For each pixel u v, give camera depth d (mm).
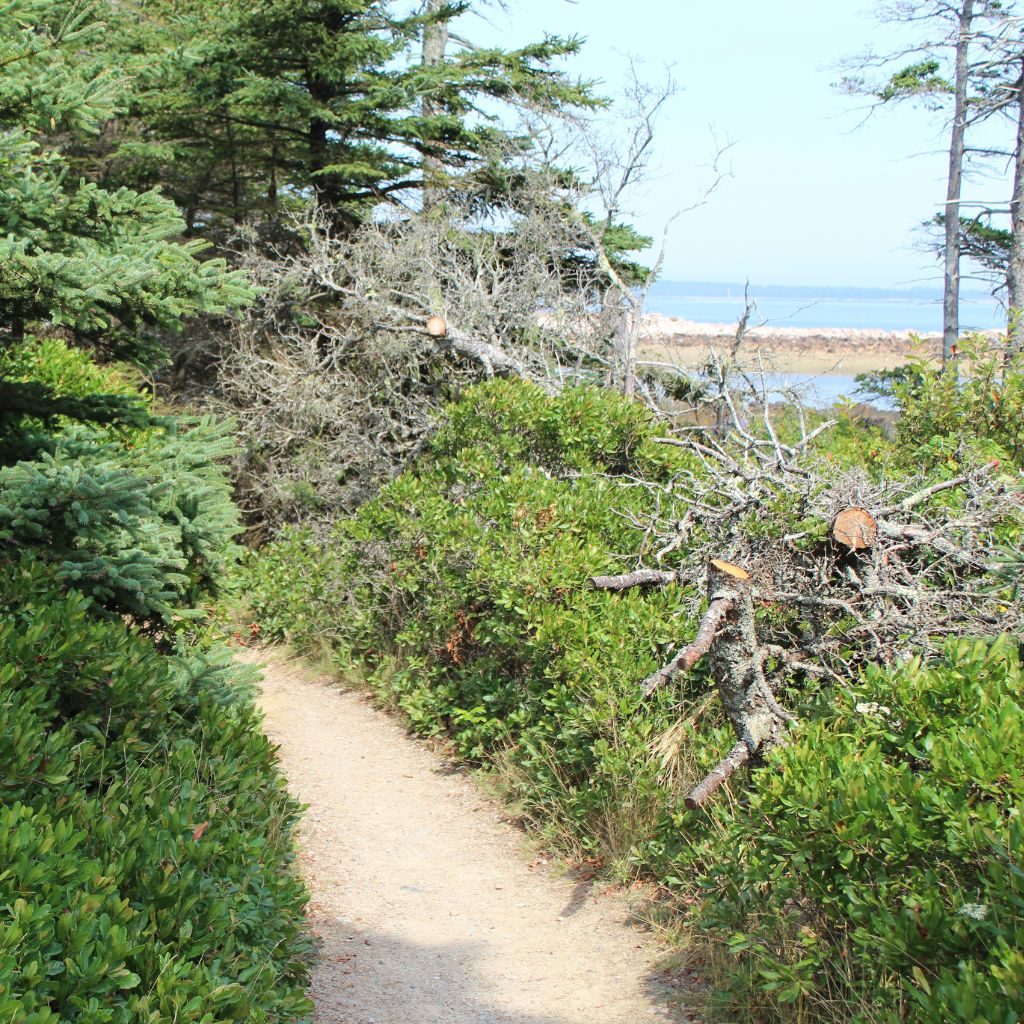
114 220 5867
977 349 9219
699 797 4875
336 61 14914
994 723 3664
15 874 2799
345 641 9711
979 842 3303
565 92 16234
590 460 9539
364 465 13023
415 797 6969
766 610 5789
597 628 6539
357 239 14594
